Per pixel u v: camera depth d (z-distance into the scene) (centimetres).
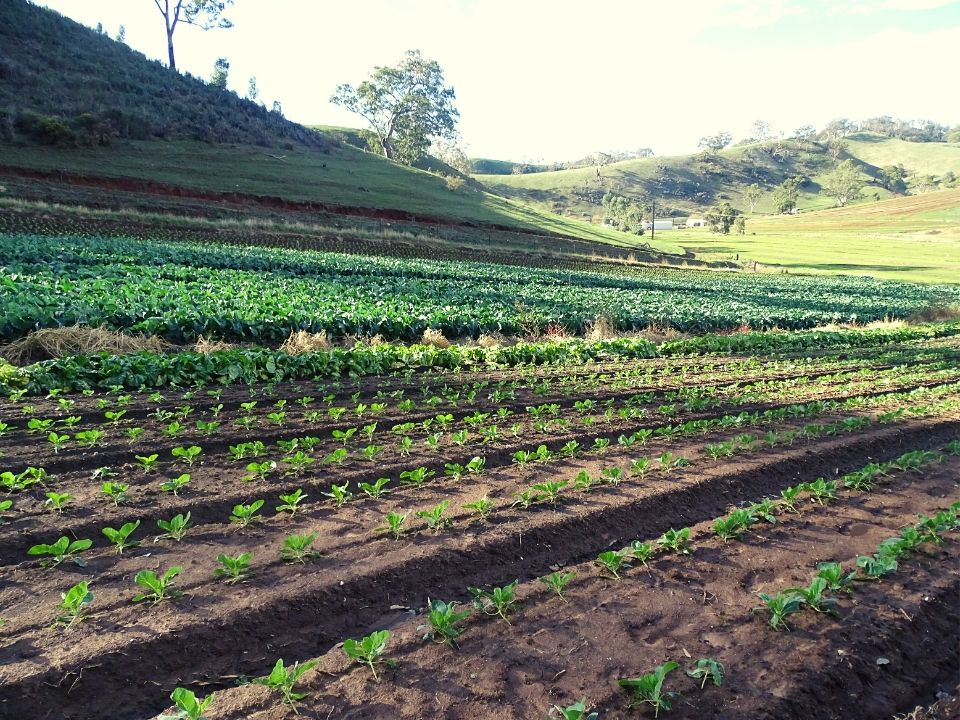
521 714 404
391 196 7625
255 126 8969
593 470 829
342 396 1195
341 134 13462
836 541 667
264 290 2334
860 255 10138
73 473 751
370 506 697
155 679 437
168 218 4672
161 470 774
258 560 572
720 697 425
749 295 4428
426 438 946
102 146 6469
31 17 8675
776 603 511
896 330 2894
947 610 554
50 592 515
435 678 434
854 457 959
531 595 537
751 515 692
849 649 484
